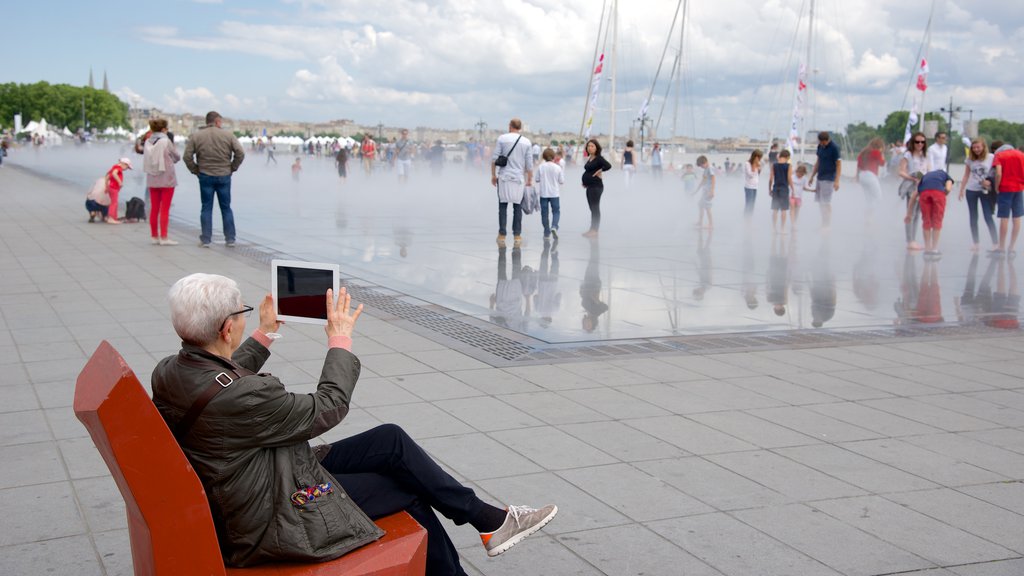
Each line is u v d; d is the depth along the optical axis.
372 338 7.93
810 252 15.18
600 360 7.32
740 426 5.70
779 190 17.77
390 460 3.30
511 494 4.52
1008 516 4.42
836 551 3.99
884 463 5.11
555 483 4.68
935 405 6.29
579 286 11.12
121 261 12.28
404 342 7.80
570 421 5.70
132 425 2.37
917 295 11.03
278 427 2.81
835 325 9.10
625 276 12.04
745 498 4.55
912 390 6.67
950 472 5.00
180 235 15.88
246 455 2.78
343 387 3.04
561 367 7.05
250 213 21.14
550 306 9.72
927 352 7.95
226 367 2.85
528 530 3.46
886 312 9.88
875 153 19.36
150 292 9.88
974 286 11.80
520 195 15.27
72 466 4.75
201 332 2.82
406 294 10.27
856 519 4.34
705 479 4.79
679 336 8.34
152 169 13.88
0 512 4.18
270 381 2.83
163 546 2.46
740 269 12.95
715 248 15.54
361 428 5.45
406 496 3.32
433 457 5.00
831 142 17.77
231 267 11.85
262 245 14.57
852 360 7.57
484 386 6.45
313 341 7.68
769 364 7.35
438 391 6.29
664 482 4.73
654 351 7.70
